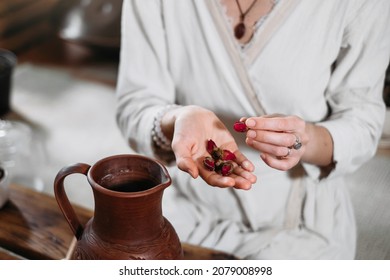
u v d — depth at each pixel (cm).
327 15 87
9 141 175
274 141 73
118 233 65
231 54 90
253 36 89
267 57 89
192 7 91
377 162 104
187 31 93
